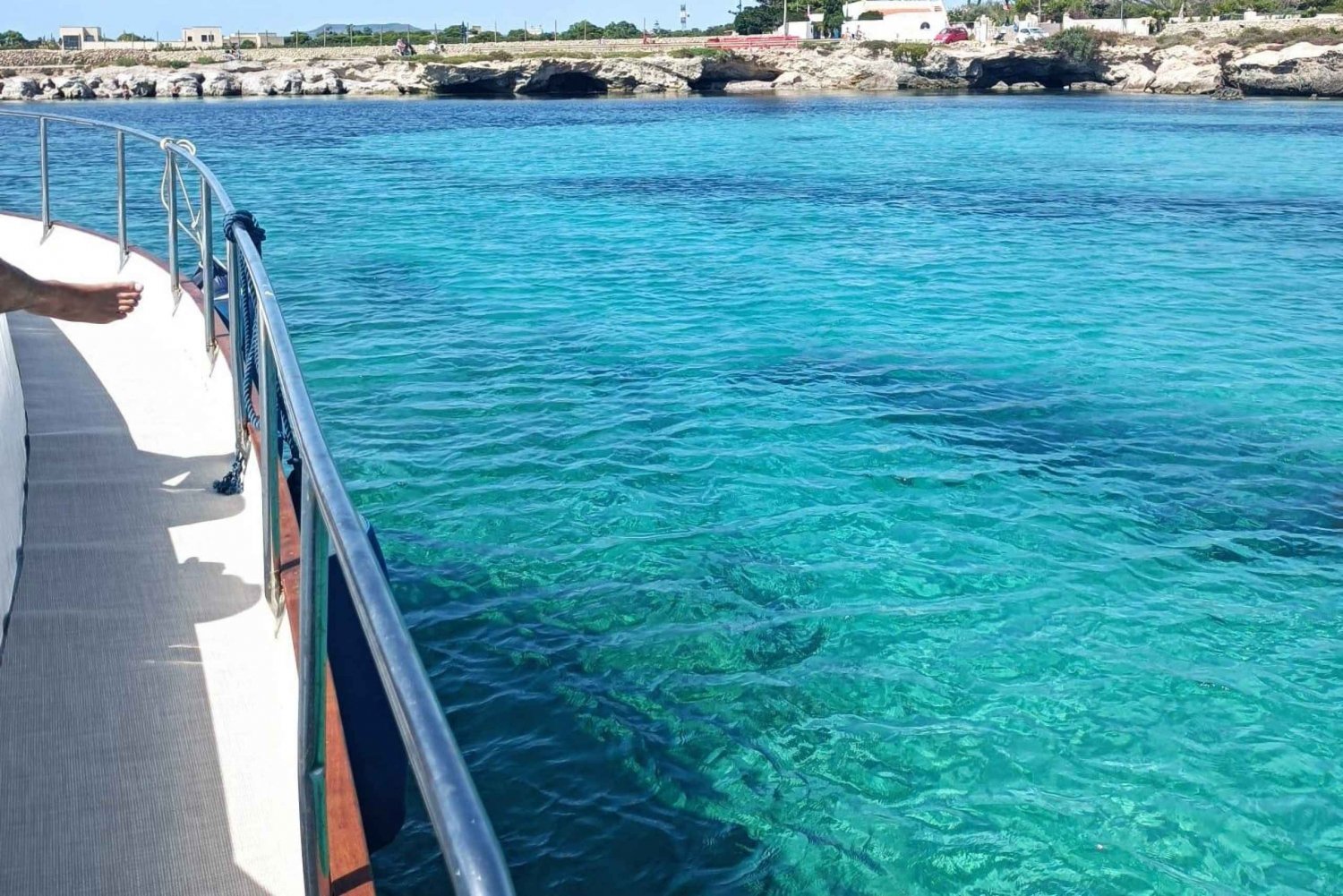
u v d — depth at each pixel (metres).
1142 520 8.59
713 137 46.88
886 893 4.89
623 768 5.64
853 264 18.67
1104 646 6.79
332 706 3.05
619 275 17.45
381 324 14.03
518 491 8.87
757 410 10.89
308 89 90.31
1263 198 28.28
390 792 3.18
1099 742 5.88
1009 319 14.93
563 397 11.18
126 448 5.18
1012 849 5.14
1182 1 116.56
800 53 95.19
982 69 92.25
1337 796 5.50
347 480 9.00
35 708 3.29
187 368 6.30
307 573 2.04
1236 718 6.11
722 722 6.01
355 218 23.38
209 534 4.38
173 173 6.73
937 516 8.56
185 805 2.94
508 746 5.80
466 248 19.72
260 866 2.76
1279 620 7.14
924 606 7.22
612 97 88.19
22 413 4.85
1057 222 23.94
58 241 8.80
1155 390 11.82
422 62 91.69
